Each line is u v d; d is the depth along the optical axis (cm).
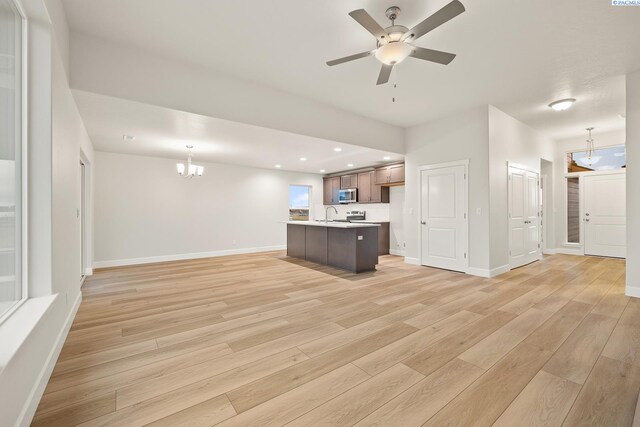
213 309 304
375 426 139
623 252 590
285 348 218
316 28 260
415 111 468
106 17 246
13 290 170
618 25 252
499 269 458
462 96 409
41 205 182
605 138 600
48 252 184
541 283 402
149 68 301
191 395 162
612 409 149
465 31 262
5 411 112
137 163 582
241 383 174
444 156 497
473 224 457
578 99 418
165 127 383
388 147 532
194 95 326
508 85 374
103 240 546
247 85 362
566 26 255
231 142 470
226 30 263
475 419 143
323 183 879
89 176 463
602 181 614
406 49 223
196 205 655
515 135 505
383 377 180
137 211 581
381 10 236
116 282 420
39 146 183
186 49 296
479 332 244
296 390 167
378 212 741
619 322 263
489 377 179
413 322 267
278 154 577
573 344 221
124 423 140
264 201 764
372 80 360
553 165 659
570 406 152
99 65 276
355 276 456
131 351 212
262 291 372
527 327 254
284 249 791
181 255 632
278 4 229
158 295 354
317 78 355
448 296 346
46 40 186
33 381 146
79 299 320
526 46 286
